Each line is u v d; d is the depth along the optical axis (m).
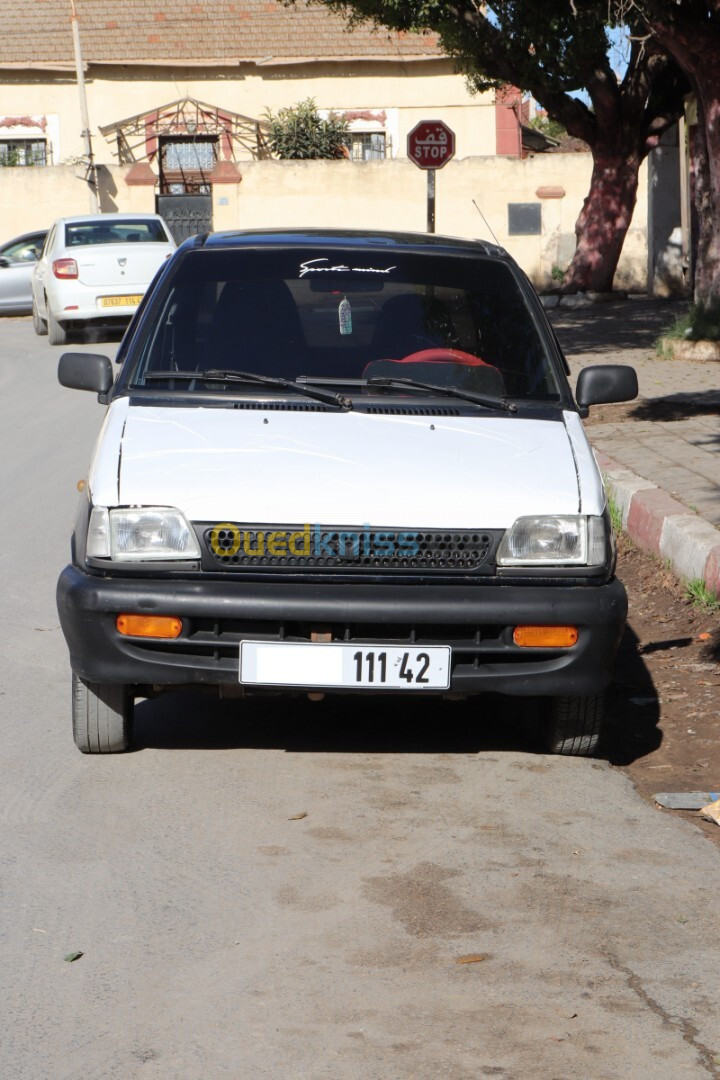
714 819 5.78
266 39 43.88
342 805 5.88
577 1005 4.25
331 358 6.91
